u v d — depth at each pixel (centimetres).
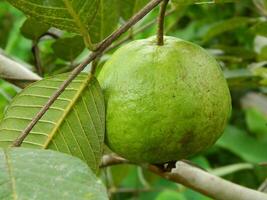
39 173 23
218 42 77
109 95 32
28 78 44
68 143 32
